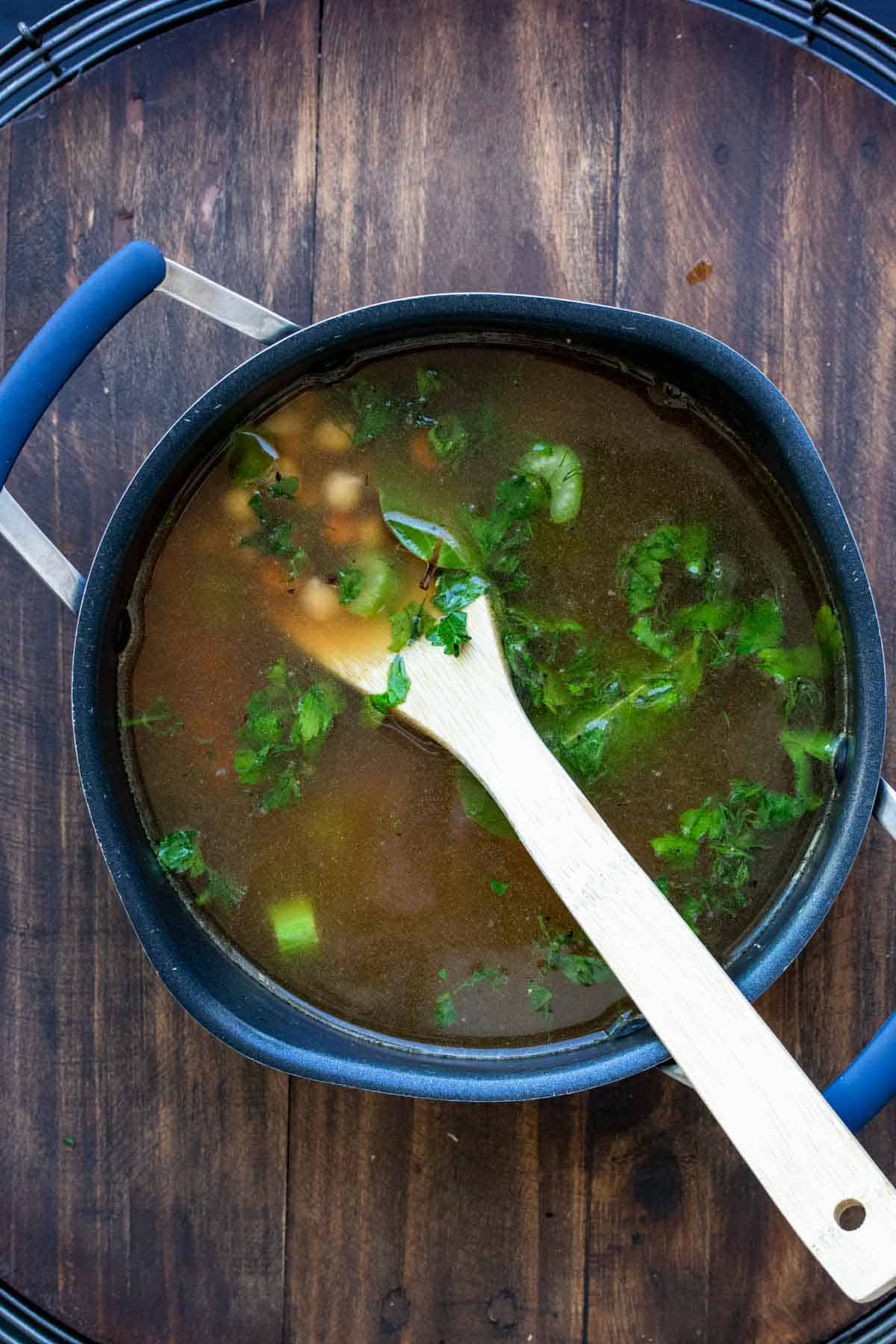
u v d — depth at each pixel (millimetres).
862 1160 558
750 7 736
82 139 693
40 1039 689
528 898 646
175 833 647
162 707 648
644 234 689
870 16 758
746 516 645
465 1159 687
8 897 690
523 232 689
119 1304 685
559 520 646
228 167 692
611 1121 687
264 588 648
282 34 691
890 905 684
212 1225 686
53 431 690
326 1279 684
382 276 689
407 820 647
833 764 634
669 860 643
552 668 644
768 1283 679
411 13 691
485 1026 644
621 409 646
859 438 687
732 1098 572
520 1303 682
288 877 650
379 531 646
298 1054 612
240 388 601
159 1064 689
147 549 641
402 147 691
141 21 737
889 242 687
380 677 644
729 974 631
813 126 688
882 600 685
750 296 688
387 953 648
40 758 690
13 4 768
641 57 689
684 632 645
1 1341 691
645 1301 681
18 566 693
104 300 595
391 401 646
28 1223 688
